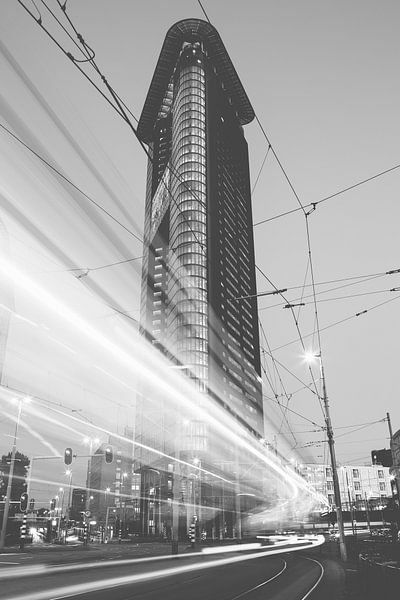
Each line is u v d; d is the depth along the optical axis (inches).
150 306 5014.8
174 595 515.5
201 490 3240.7
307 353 1101.1
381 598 447.2
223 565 1042.1
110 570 813.2
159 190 5418.3
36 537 2859.3
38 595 484.7
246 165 5511.8
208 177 4569.4
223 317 4232.3
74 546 1931.6
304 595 537.0
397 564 538.6
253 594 544.7
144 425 4271.7
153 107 5807.1
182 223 4343.0
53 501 2012.8
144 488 3799.2
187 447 3496.6
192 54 5191.9
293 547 1961.1
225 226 4598.9
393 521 1718.8
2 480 2155.5
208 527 3068.4
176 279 4259.4
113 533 3388.3
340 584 645.3
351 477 4274.1
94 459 5162.4
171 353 4133.9
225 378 4092.0
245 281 4857.3
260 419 4687.5
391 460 1354.6
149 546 2032.5
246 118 5782.5
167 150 5556.1
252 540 2485.2
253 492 3437.5
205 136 4785.9
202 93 4992.6
